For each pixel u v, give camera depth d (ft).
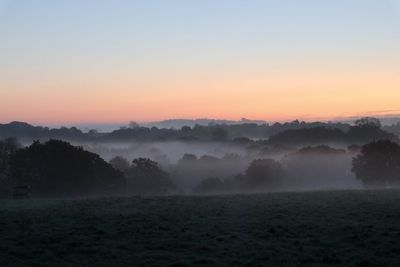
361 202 99.50
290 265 56.90
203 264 57.36
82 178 239.91
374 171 258.57
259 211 89.71
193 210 91.25
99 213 87.25
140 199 111.34
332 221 79.36
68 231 72.13
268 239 68.85
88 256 60.34
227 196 119.24
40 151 238.27
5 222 77.92
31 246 63.82
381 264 56.95
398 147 260.83
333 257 59.52
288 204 98.48
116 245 65.16
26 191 167.94
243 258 59.98
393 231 71.51
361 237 68.49
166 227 75.51
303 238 69.05
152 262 57.82
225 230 74.02
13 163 236.84
